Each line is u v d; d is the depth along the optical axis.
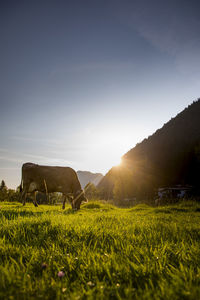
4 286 1.47
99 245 2.88
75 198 13.30
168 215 8.10
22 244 2.83
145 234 3.61
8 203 15.02
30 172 13.81
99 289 1.48
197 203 12.74
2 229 3.42
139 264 2.06
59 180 13.55
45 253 2.34
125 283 1.64
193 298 1.29
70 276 1.83
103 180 146.75
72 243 2.82
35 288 1.52
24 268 1.89
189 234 3.80
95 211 11.16
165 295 1.37
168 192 32.03
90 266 1.98
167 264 2.10
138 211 10.68
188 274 1.72
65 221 4.55
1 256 2.27
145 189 53.16
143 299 1.32
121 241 2.93
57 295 1.38
